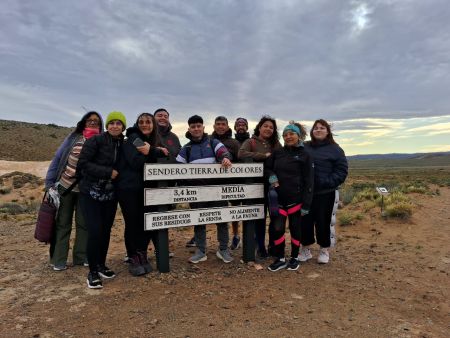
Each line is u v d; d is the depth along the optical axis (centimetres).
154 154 525
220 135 654
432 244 730
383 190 1005
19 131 7544
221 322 389
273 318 399
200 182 582
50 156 6762
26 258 638
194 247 705
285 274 546
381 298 459
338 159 583
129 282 505
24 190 2612
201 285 496
